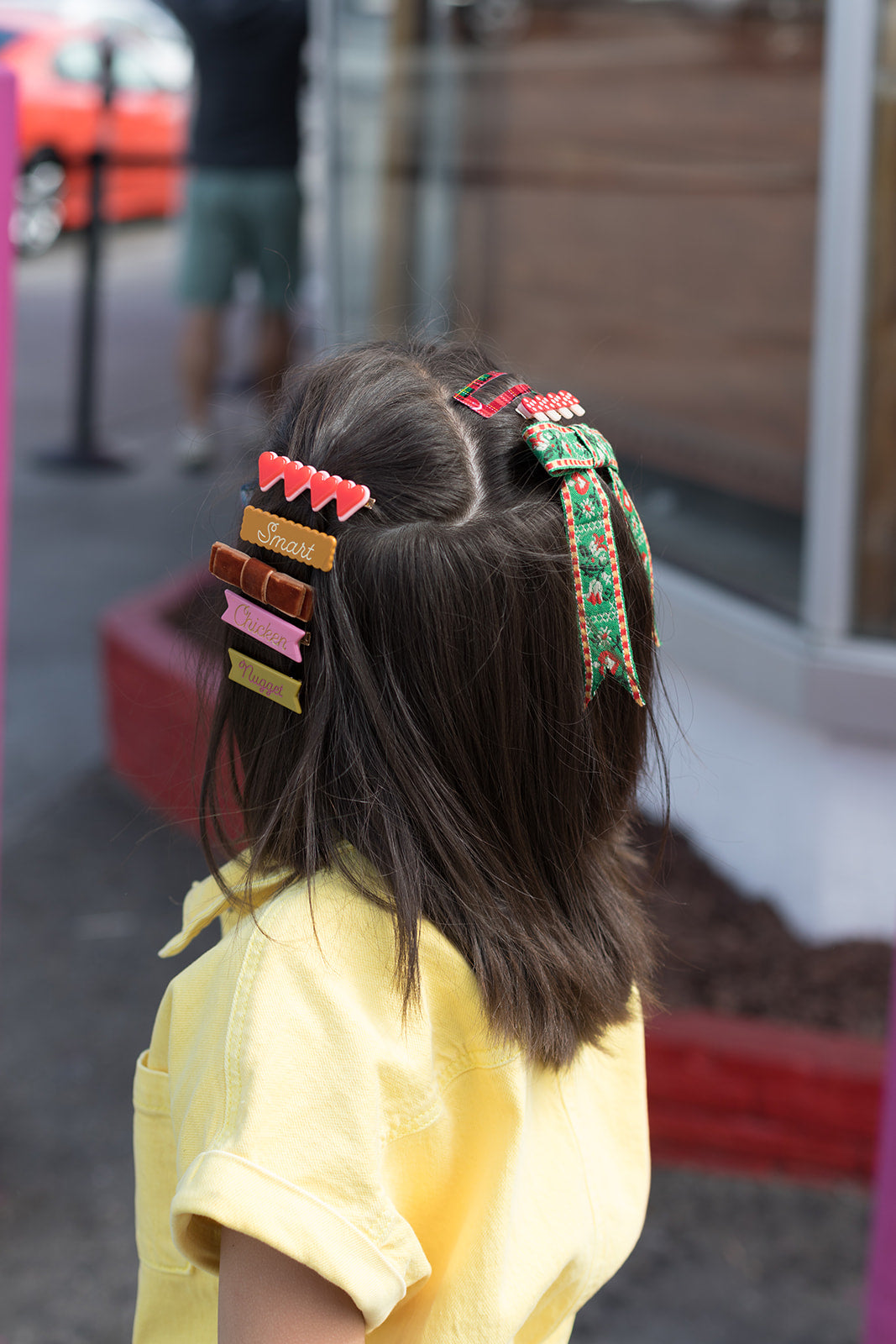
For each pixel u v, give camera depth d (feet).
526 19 11.29
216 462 21.63
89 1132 8.26
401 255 12.39
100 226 20.85
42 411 24.54
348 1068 2.52
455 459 2.81
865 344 8.18
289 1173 2.41
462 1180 2.80
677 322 10.42
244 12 18.45
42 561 17.62
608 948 3.19
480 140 11.79
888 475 8.38
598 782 3.17
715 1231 7.52
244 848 3.11
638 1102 3.50
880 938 8.96
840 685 8.43
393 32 11.94
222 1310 2.44
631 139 10.65
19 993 9.63
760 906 9.34
